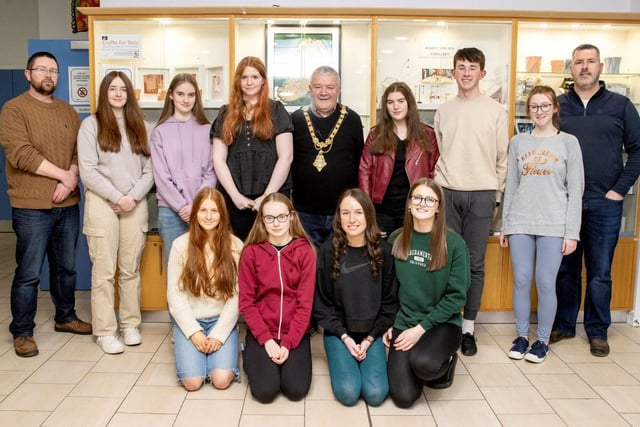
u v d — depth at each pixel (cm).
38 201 301
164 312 357
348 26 351
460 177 308
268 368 251
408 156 305
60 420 233
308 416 239
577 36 356
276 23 347
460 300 256
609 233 310
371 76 340
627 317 361
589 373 284
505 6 374
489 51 358
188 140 310
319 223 319
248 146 302
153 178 316
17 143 293
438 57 356
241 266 268
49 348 312
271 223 261
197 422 233
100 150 302
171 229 313
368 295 261
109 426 228
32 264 304
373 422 234
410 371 247
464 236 315
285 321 264
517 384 271
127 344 317
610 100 308
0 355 302
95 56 341
